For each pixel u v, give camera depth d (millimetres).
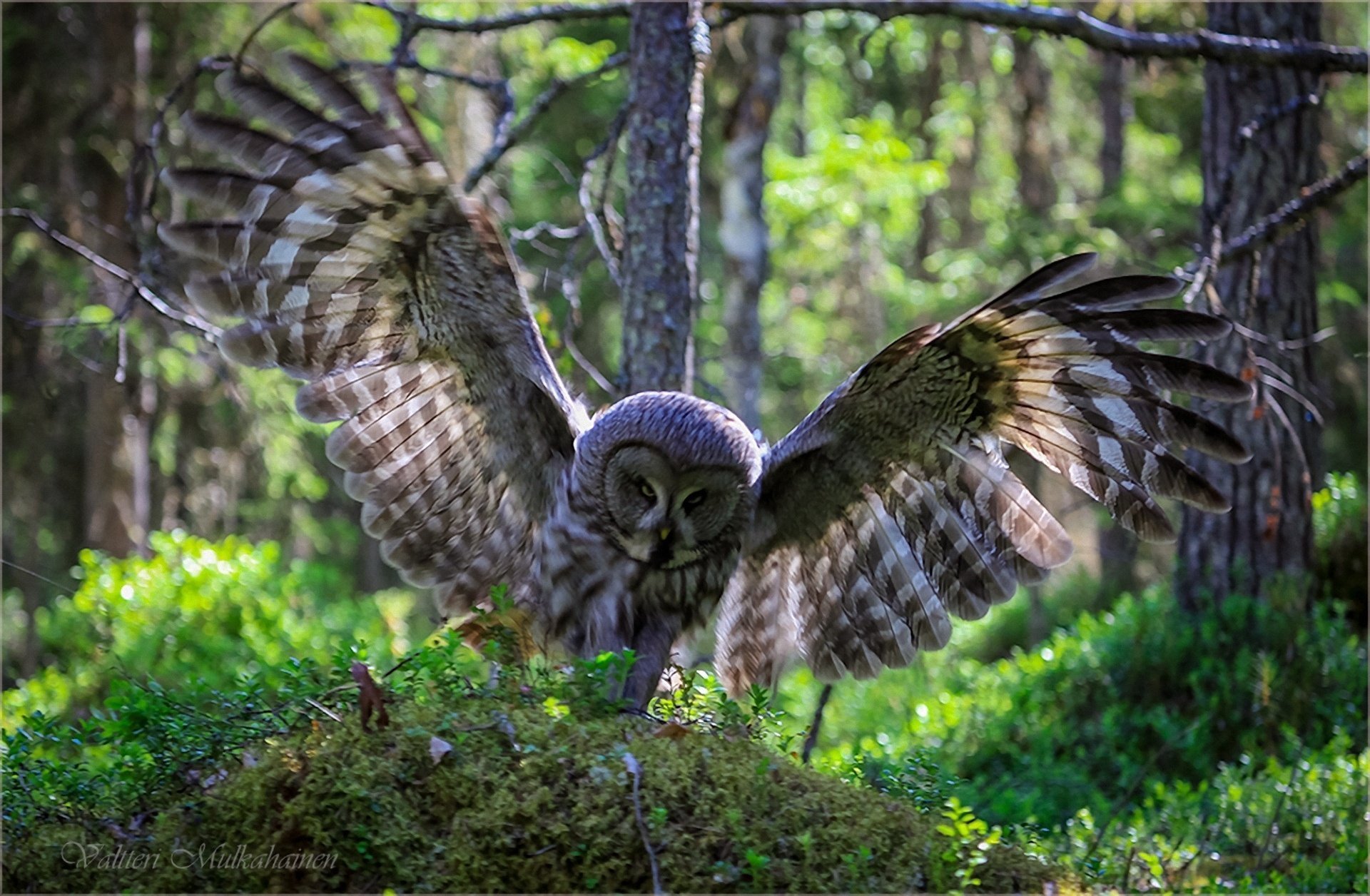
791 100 38625
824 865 7250
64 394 28375
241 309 8648
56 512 30031
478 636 8930
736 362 23500
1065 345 8680
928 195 40094
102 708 16938
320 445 32188
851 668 10148
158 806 7727
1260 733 15016
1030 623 22984
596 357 31500
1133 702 16297
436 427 9523
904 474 9617
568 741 7488
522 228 29031
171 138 23453
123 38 24875
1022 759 15023
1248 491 17750
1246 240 12219
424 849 7211
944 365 8883
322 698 7727
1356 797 11883
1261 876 10508
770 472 9586
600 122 30547
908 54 34969
